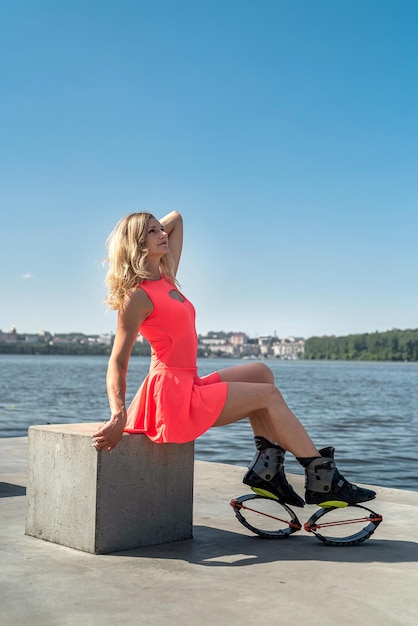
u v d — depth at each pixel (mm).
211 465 6094
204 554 3352
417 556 3355
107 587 2818
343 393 41094
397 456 12703
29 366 108625
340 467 11266
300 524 3717
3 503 4355
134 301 3391
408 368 152750
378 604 2662
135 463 3428
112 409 3307
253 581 2928
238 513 3729
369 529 3604
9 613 2510
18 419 19719
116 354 3369
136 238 3488
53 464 3490
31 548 3383
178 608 2592
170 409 3412
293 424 3482
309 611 2580
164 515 3557
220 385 3443
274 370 112562
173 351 3484
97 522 3293
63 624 2414
